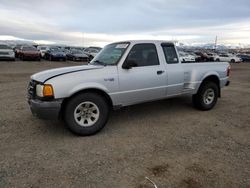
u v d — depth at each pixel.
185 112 6.05
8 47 25.02
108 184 2.95
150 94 5.19
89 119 4.48
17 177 3.08
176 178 3.09
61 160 3.54
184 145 4.09
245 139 4.39
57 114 4.17
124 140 4.29
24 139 4.29
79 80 4.29
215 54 39.78
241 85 11.28
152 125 5.09
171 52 5.57
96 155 3.71
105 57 5.18
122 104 4.86
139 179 3.06
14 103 6.75
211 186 2.93
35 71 15.94
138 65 5.00
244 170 3.29
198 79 5.94
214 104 6.38
